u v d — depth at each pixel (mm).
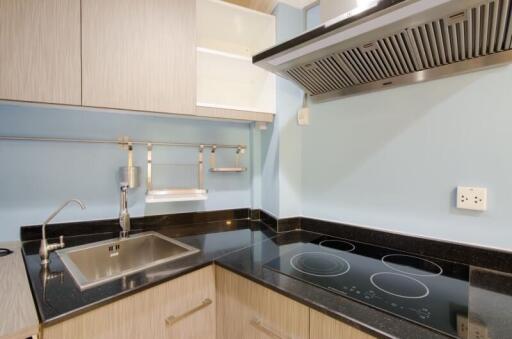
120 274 917
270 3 1524
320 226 1507
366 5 758
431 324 639
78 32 1013
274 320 880
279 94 1533
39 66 950
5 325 613
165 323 924
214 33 1618
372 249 1225
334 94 1336
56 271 935
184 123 1624
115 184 1438
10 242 1210
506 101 934
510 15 706
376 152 1282
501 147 948
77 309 704
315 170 1544
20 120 1224
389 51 949
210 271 1081
